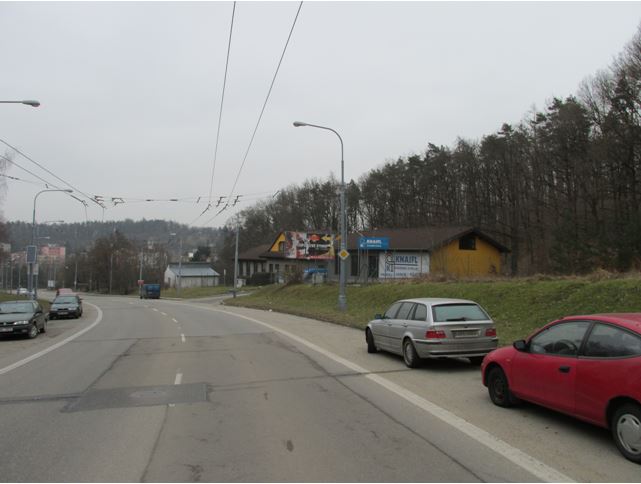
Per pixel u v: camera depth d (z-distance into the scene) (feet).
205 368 37.22
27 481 15.90
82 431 21.35
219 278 359.87
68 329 77.20
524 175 167.02
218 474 16.34
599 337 19.39
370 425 21.84
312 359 41.04
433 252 117.29
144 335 63.41
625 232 98.84
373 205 237.66
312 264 152.87
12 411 25.07
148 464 17.31
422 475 16.11
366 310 82.94
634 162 121.29
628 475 16.01
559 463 17.10
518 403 24.54
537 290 56.49
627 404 17.51
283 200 316.19
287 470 16.63
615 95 124.47
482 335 34.94
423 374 34.01
